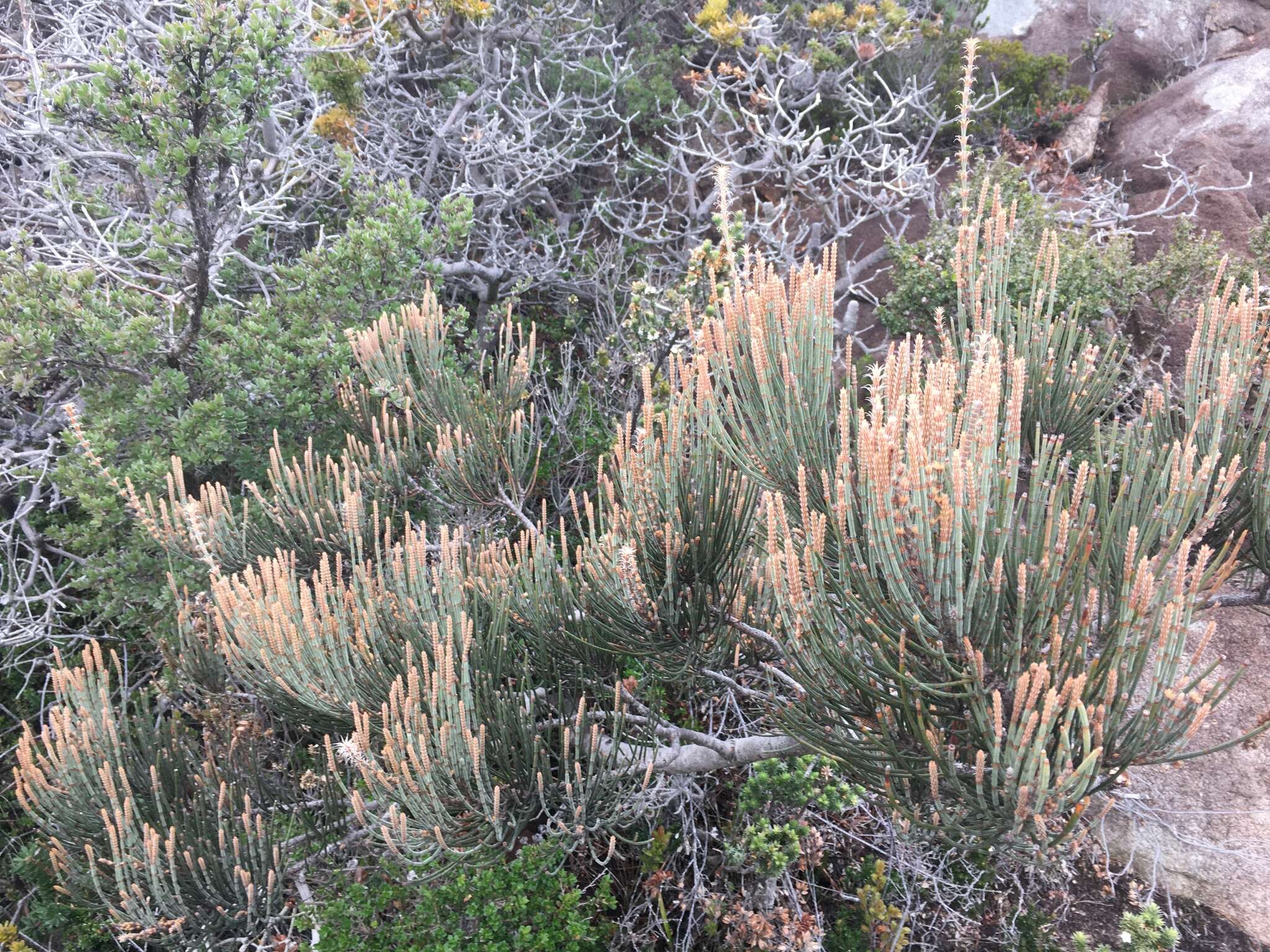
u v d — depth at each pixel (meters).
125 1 6.88
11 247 6.84
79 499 5.67
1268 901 5.21
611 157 10.92
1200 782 5.61
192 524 4.18
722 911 5.23
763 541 3.68
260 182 7.31
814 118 11.23
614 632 3.63
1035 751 2.13
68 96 5.32
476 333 8.17
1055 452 2.50
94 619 6.76
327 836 4.55
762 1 11.11
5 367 5.59
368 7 7.54
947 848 5.52
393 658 3.76
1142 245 9.05
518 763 3.78
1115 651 2.26
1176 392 5.36
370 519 4.98
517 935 4.38
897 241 7.96
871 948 5.34
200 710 5.09
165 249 6.05
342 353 6.33
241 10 5.69
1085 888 5.54
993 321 3.42
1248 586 3.42
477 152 8.72
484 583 4.17
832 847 5.87
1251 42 11.10
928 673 2.52
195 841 4.20
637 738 4.29
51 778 4.25
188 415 5.99
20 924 5.70
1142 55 12.87
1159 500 2.66
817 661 2.69
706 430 3.12
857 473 2.67
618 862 5.55
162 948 5.18
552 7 9.71
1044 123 11.30
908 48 10.80
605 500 3.63
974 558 2.28
